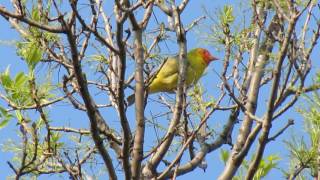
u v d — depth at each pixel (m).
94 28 9.20
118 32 9.23
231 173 10.59
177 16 11.40
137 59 10.46
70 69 11.08
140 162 10.04
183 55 11.08
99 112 11.03
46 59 11.13
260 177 10.79
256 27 11.80
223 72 10.56
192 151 11.70
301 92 9.65
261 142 9.52
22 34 10.96
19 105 10.68
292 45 9.50
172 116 11.70
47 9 10.61
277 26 11.58
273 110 9.42
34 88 10.65
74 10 8.95
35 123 10.01
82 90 9.29
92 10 9.49
